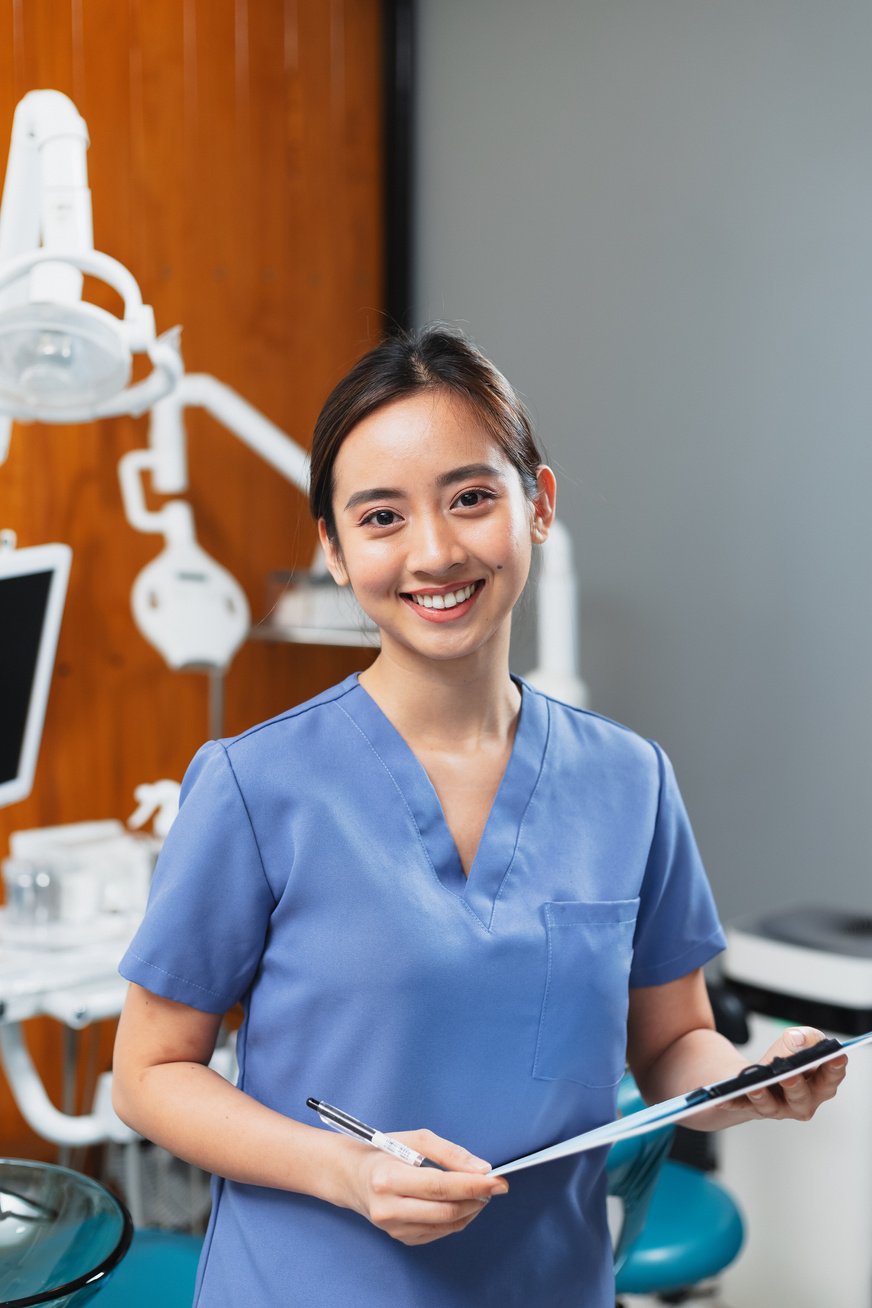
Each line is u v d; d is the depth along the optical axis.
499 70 2.86
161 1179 2.49
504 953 0.99
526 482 1.01
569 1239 1.04
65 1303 1.02
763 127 2.45
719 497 2.56
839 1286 1.96
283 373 2.85
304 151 2.85
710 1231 1.67
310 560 2.86
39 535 2.49
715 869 2.61
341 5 2.89
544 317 2.83
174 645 2.40
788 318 2.44
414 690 1.03
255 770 1.01
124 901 2.18
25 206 1.75
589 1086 1.03
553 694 2.13
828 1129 1.96
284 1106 1.00
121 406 1.80
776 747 2.50
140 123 2.57
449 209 2.99
